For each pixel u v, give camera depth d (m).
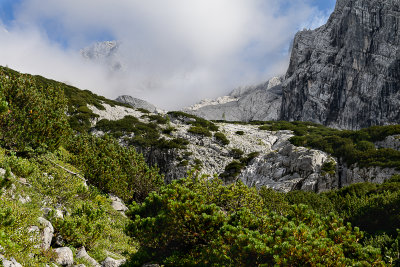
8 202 9.53
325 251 7.51
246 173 55.59
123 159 29.47
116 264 11.12
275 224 9.50
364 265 7.38
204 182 15.03
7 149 16.38
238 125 90.06
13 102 17.73
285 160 52.56
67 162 21.83
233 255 8.78
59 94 24.39
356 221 20.39
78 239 11.34
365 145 49.41
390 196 20.25
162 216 11.49
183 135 68.19
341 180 46.00
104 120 67.06
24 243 8.02
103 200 19.81
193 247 11.16
